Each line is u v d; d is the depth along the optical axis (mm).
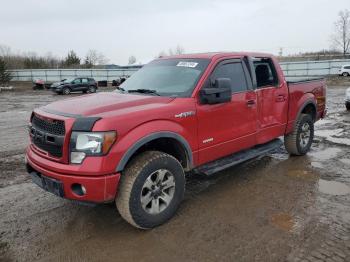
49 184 3605
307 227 3787
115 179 3445
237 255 3291
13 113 15211
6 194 4867
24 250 3453
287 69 41938
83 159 3361
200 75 4402
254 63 5320
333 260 3164
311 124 6559
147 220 3721
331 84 30938
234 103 4703
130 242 3576
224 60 4730
